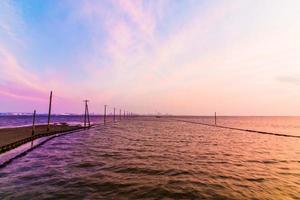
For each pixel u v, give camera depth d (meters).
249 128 90.44
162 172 18.78
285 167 21.55
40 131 52.00
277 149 33.81
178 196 13.18
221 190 14.31
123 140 43.81
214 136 53.88
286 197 13.16
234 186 15.19
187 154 28.11
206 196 13.20
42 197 12.70
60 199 12.42
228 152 30.28
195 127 91.62
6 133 45.50
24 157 24.88
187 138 48.66
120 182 15.81
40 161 22.89
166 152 29.50
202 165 21.73
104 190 14.08
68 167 20.36
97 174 17.95
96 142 40.16
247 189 14.57
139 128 83.25
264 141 44.16
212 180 16.56
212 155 27.67
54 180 16.16
